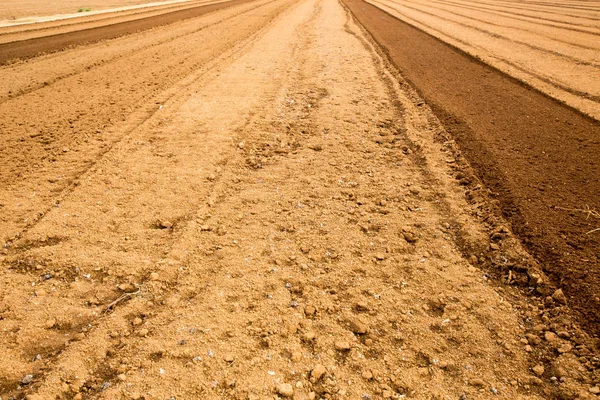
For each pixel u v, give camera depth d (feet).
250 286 10.80
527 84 27.78
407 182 16.11
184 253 12.00
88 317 9.91
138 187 15.58
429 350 9.09
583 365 8.63
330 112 23.71
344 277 11.18
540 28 54.34
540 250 11.80
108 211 14.01
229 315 9.86
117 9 92.79
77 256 11.81
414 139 19.88
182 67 34.68
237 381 8.23
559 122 21.17
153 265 11.56
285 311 10.03
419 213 14.11
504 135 19.66
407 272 11.41
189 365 8.54
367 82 29.71
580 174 15.81
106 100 26.20
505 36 47.29
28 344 9.18
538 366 8.65
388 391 8.13
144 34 53.78
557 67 32.50
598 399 7.88
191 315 9.86
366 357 8.91
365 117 23.04
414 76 30.73
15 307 10.07
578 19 64.69
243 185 16.06
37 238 12.54
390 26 56.65
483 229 13.00
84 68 34.86
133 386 8.09
